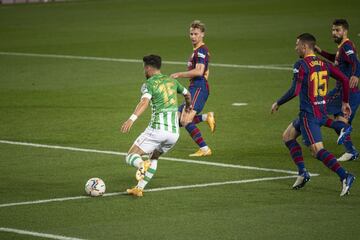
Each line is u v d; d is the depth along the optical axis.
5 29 87.69
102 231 25.17
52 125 42.75
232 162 34.75
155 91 29.31
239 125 42.69
